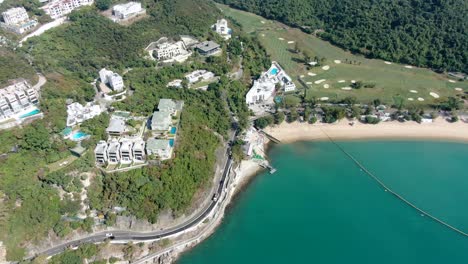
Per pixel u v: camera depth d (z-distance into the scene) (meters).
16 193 152.88
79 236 157.38
